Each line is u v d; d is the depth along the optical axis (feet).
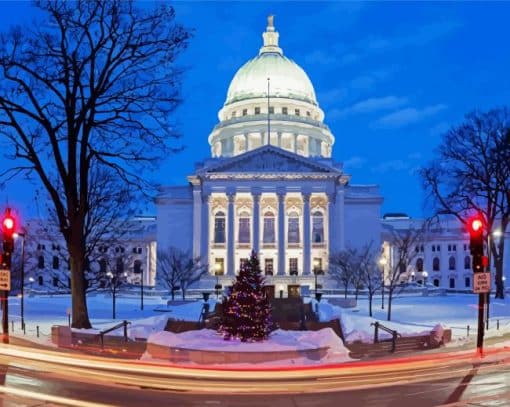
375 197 333.42
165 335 76.28
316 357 70.90
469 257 398.42
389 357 77.15
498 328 114.93
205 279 305.32
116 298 245.86
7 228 73.26
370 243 307.58
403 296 246.88
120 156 100.94
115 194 240.94
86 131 96.78
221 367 63.62
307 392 49.06
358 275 253.85
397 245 338.34
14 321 134.00
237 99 412.36
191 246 330.13
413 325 121.90
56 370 58.34
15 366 60.23
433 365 64.80
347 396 47.24
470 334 106.83
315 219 326.03
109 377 55.06
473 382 52.39
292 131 393.29
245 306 76.64
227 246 313.53
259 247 315.78
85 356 70.90
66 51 94.68
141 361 68.44
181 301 206.28
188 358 69.05
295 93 412.57
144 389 49.62
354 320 121.39
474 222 73.67
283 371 61.21
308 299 159.02
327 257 307.37
